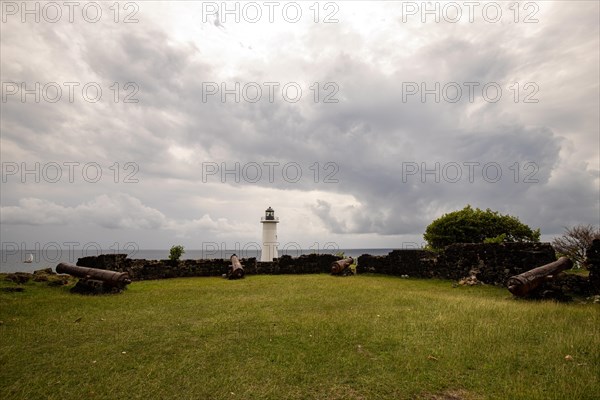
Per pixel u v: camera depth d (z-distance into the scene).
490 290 14.36
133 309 10.02
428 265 19.25
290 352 6.37
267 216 32.34
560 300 11.31
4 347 6.62
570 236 27.38
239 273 19.38
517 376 5.34
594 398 4.65
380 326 7.91
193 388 5.06
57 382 5.22
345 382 5.27
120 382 5.23
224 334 7.46
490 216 29.50
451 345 6.63
